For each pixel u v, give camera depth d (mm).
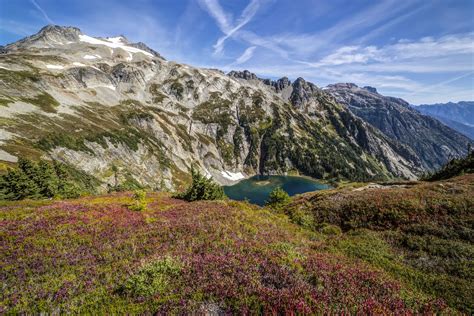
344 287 7609
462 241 13805
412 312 6699
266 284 7516
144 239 12125
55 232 13156
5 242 11562
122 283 7629
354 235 16859
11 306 6898
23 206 19625
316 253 11617
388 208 19531
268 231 14555
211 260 8961
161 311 6164
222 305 6402
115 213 18031
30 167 44375
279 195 33500
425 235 14781
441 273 10617
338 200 24125
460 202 17766
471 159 41750
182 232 12797
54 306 6750
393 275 10328
